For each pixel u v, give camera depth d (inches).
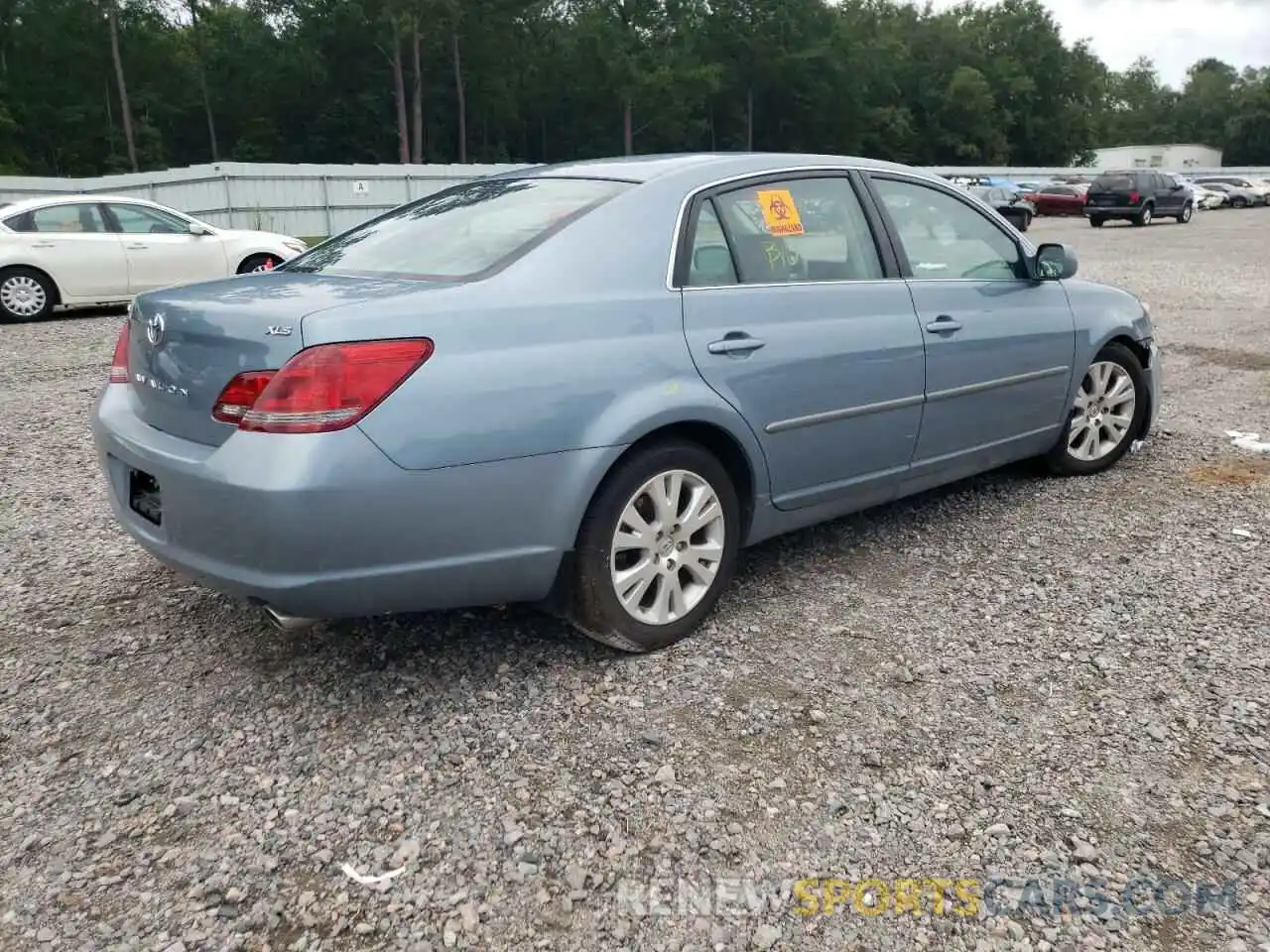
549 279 125.4
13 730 121.2
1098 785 108.6
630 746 116.3
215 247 507.5
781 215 151.2
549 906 92.4
